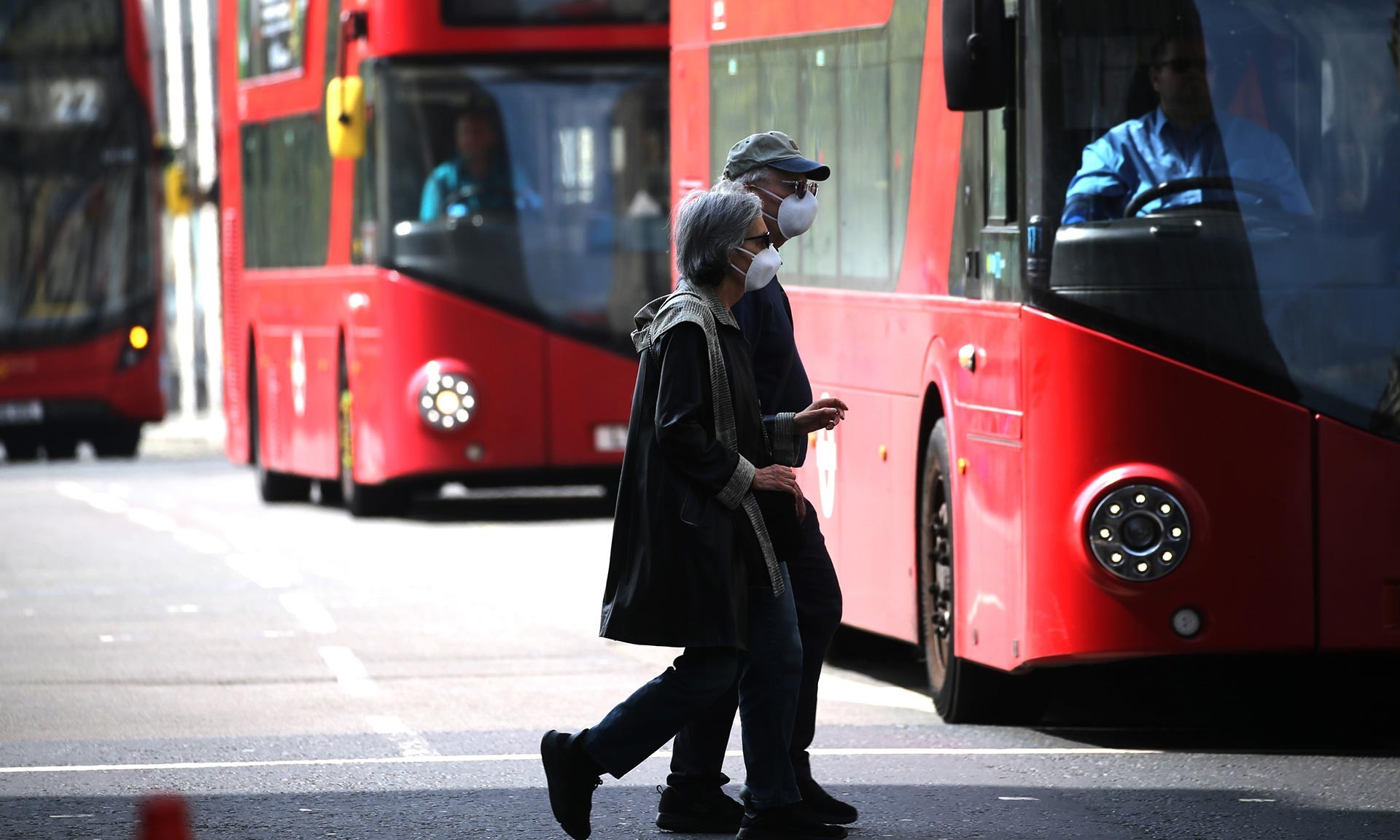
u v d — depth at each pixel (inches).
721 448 697.6
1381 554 848.3
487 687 1123.3
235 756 933.8
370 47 1957.4
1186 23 859.4
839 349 1103.0
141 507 2285.9
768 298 749.3
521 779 870.4
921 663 1196.5
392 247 1943.9
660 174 1957.4
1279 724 968.9
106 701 1093.1
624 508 708.0
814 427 724.7
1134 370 848.3
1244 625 848.3
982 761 888.9
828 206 1117.1
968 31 864.3
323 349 2126.0
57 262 3075.8
